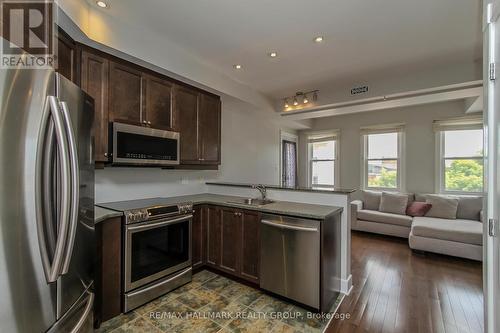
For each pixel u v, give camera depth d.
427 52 2.77
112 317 2.06
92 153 1.49
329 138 6.10
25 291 0.90
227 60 3.00
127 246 2.14
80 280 1.32
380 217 4.52
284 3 1.96
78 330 1.26
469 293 2.52
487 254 1.24
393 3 1.95
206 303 2.31
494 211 1.17
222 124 4.14
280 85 3.86
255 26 2.30
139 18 2.18
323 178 6.28
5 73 0.83
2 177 0.82
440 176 4.75
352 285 2.69
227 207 2.82
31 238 0.92
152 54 2.46
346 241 2.54
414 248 3.69
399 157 5.17
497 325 1.14
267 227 2.44
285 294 2.32
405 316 2.13
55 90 1.08
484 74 1.27
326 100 4.02
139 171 2.96
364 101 3.82
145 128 2.53
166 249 2.49
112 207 2.30
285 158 6.10
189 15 2.13
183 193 3.47
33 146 0.94
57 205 1.04
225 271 2.84
